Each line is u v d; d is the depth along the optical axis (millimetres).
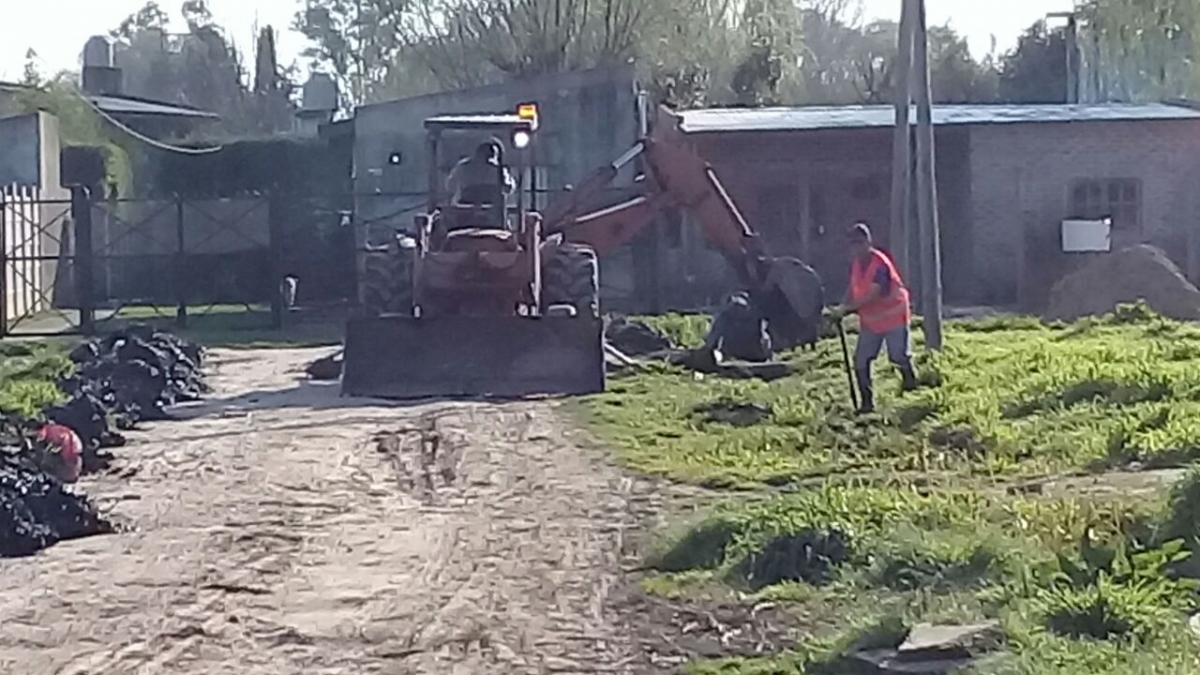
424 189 43750
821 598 10094
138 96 90250
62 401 18531
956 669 8023
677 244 39344
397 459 16344
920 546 10508
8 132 42656
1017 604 9062
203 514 13492
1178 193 40781
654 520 12961
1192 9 51688
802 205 40250
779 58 56688
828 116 42219
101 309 42031
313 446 17281
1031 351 23609
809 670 8422
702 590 10523
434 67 56750
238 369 26875
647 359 25547
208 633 9578
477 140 25172
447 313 23344
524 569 11266
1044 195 40688
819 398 19922
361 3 60125
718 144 40156
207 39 97062
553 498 14047
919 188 25250
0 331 33219
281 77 92438
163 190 50812
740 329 25172
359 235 42500
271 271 41969
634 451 16500
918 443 16281
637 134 41375
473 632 9547
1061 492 13047
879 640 8594
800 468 15180
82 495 13195
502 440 17469
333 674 8672
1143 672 7625
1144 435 14969
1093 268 36125
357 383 22125
